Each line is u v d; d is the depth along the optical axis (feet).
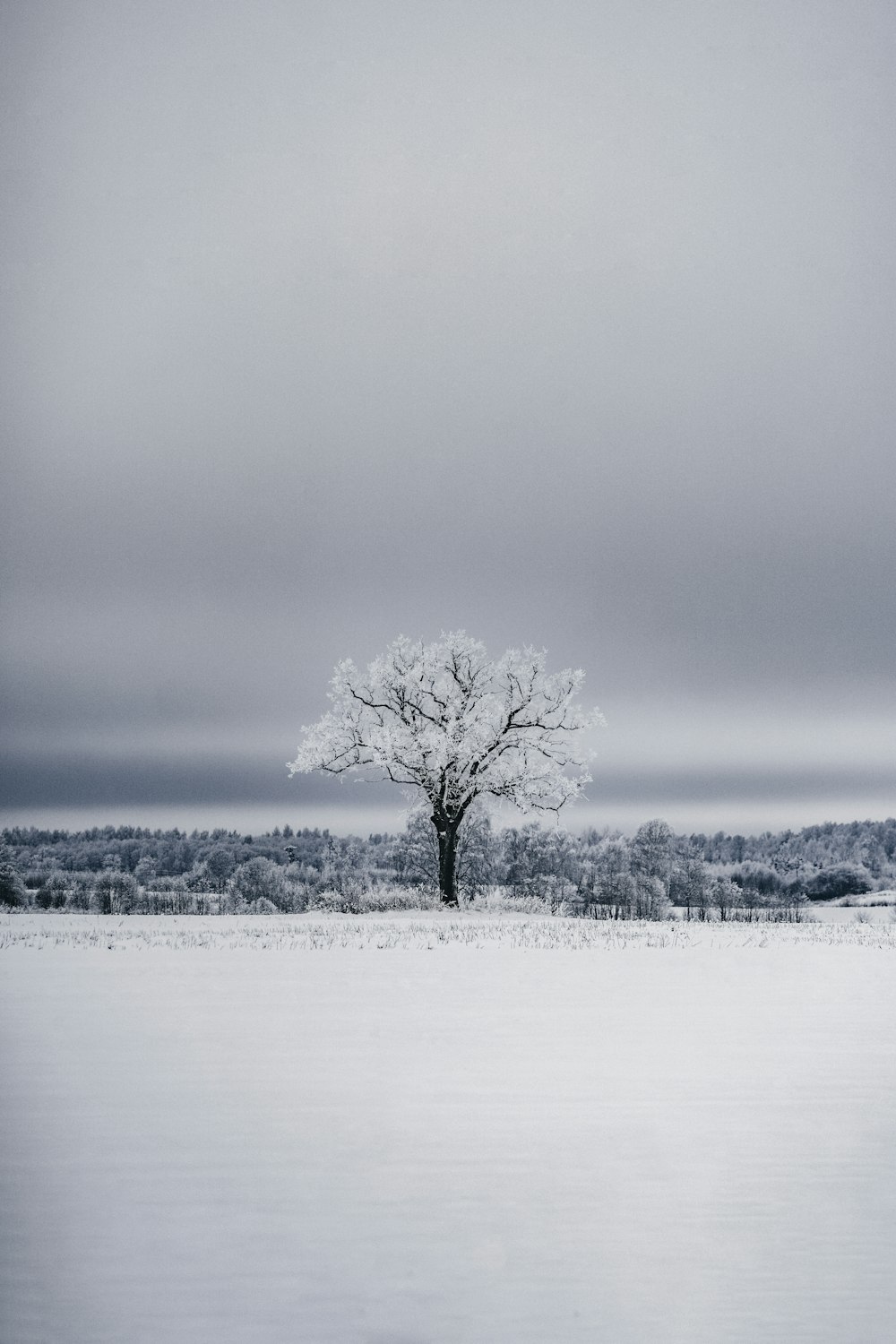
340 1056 45.32
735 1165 31.48
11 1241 26.04
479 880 207.00
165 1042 48.21
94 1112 36.40
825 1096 38.83
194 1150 32.53
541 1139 33.76
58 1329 21.99
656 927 132.87
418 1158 31.94
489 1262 25.09
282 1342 21.53
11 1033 50.08
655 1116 36.19
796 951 96.48
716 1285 24.02
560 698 165.78
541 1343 21.50
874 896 288.92
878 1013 57.16
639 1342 21.53
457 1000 61.93
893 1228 27.14
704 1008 59.06
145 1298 23.27
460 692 165.89
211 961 83.97
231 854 266.36
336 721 166.20
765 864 306.76
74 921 136.77
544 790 165.27
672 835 253.24
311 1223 27.17
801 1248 25.96
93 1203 28.32
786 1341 21.65
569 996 63.77
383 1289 23.72
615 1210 28.17
